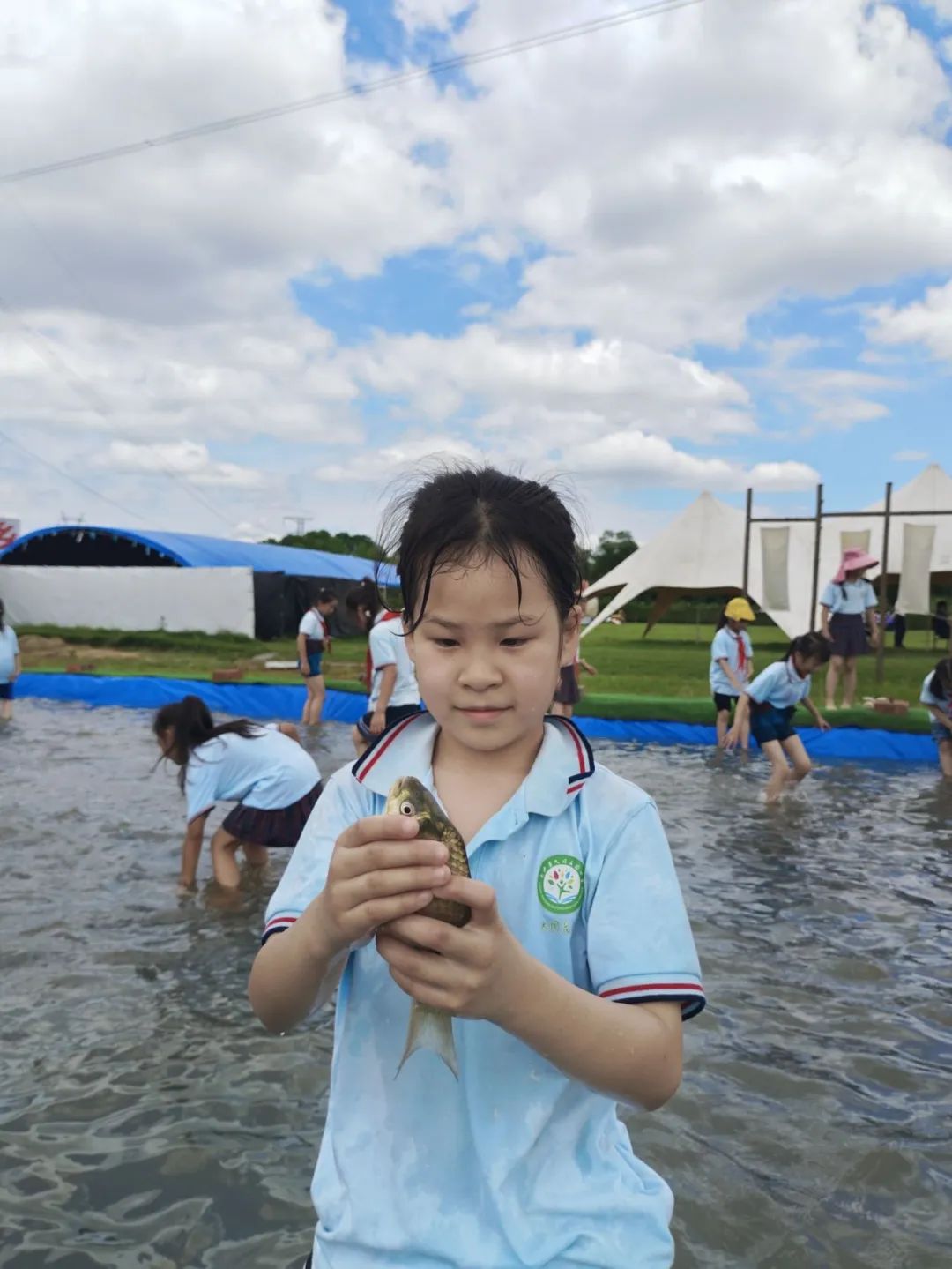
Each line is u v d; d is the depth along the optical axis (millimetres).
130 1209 2674
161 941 4582
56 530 27297
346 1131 1391
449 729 1394
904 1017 3918
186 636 23500
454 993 1109
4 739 10633
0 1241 2543
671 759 9781
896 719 10273
